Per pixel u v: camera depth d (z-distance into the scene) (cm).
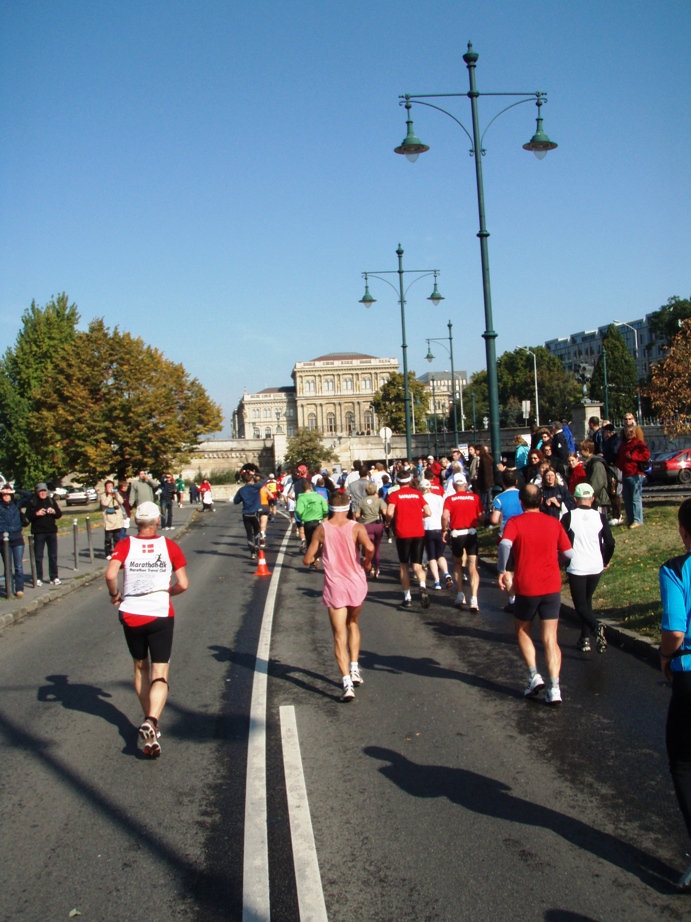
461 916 404
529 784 569
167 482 3275
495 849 473
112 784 592
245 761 631
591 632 955
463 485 1245
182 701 802
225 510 4994
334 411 15075
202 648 1045
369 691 819
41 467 7031
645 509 1808
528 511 761
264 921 404
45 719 754
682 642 429
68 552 2391
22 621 1300
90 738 696
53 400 4891
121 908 420
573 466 1477
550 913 405
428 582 1566
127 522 2250
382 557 2041
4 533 1477
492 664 914
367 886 436
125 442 4797
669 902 414
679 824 502
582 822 507
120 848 489
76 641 1119
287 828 509
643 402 8956
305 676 888
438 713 738
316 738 679
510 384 10769
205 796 565
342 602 793
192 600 1465
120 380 4912
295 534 2850
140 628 650
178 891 436
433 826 505
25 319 7431
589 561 930
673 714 430
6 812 547
